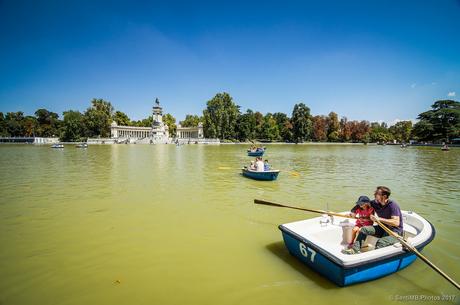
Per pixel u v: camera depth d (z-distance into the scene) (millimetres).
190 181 15523
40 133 114312
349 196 11953
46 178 16469
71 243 6645
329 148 64000
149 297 4473
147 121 126750
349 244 5555
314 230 5824
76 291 4645
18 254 6043
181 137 116938
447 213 9453
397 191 13094
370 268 4719
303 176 17719
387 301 4371
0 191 12586
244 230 7566
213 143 91875
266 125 104938
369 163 26891
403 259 5098
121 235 7172
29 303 4316
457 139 71375
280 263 5609
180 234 7250
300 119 95250
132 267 5473
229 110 98688
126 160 29359
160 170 20562
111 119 113312
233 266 5492
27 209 9602
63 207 9875
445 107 75438
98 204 10312
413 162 28016
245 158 32531
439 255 5977
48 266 5508
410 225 6375
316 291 4613
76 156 35250
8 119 114375
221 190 13039
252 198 11430
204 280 4980
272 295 4512
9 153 41281
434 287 4758
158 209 9656
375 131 112312
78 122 100375
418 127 78938
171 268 5426
